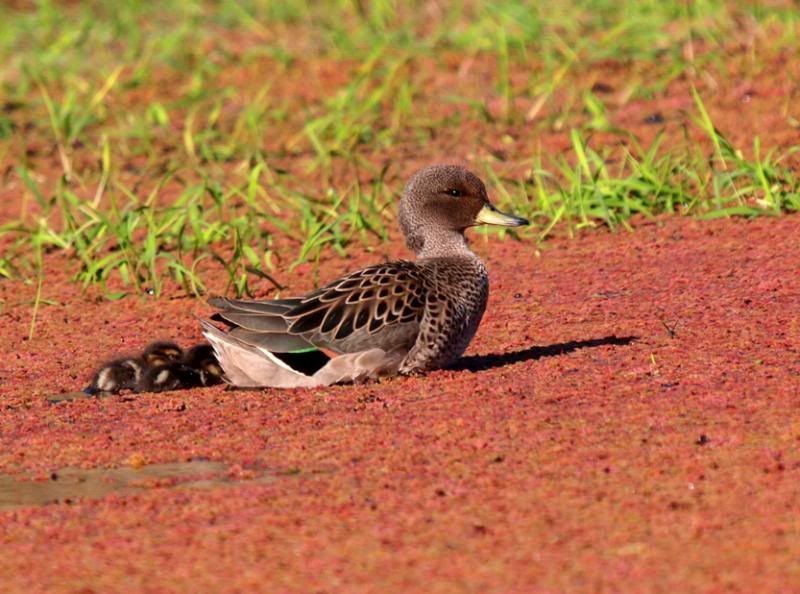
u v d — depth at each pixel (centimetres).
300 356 1195
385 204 1794
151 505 919
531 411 1065
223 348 1180
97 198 1930
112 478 984
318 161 2058
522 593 755
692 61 2359
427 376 1183
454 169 1260
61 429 1107
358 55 2586
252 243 1766
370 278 1180
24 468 1019
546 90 2286
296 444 1028
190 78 2580
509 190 1917
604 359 1205
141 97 2484
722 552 793
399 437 1024
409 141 2186
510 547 816
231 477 970
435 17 2867
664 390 1099
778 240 1593
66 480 987
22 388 1246
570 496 888
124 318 1495
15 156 2255
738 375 1127
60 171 2188
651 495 882
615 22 2628
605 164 1945
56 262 1753
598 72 2395
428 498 901
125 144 2262
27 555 846
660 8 2653
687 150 1886
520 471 938
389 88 2397
